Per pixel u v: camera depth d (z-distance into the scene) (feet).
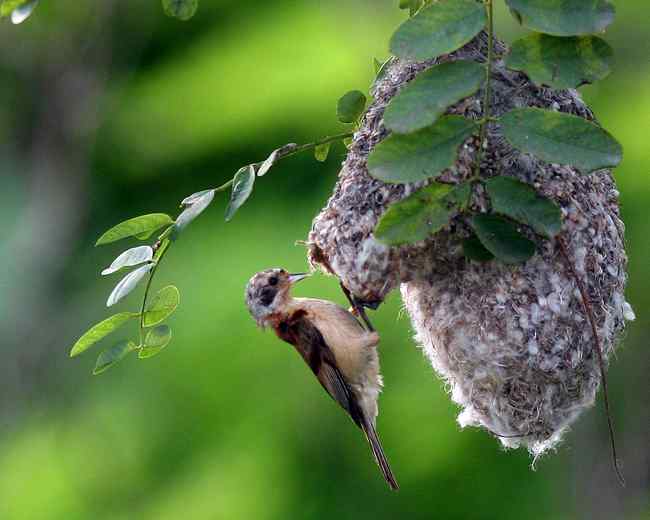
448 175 22.72
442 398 43.88
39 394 50.52
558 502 44.42
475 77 19.49
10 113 56.08
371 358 27.81
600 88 45.32
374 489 44.60
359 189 24.04
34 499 48.14
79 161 54.19
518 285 23.32
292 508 44.42
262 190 47.06
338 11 50.75
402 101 19.48
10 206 54.29
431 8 19.52
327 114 47.65
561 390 23.77
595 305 23.49
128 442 47.32
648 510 43.47
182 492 45.37
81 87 54.49
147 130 52.03
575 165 19.16
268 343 44.80
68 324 51.65
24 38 54.39
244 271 44.91
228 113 50.08
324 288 41.93
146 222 23.21
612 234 24.14
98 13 53.93
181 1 23.57
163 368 45.93
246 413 44.88
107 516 46.57
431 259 23.62
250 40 51.55
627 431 44.50
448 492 44.57
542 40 19.38
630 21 45.65
